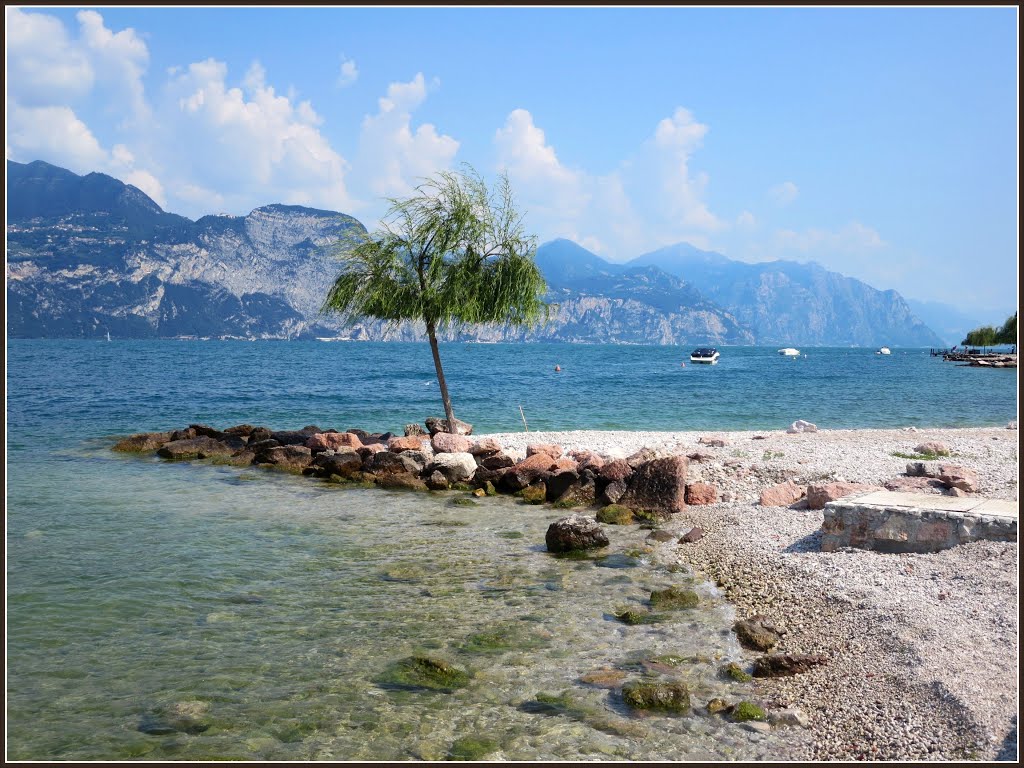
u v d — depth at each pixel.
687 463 20.31
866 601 10.02
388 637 9.72
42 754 6.82
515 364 128.88
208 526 16.23
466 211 25.34
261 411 43.62
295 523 16.66
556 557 13.75
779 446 24.22
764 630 9.55
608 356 194.50
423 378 78.50
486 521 17.02
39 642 9.53
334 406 46.72
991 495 15.41
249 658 9.06
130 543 14.63
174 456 26.83
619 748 6.92
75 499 19.20
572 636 9.73
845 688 7.88
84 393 54.72
